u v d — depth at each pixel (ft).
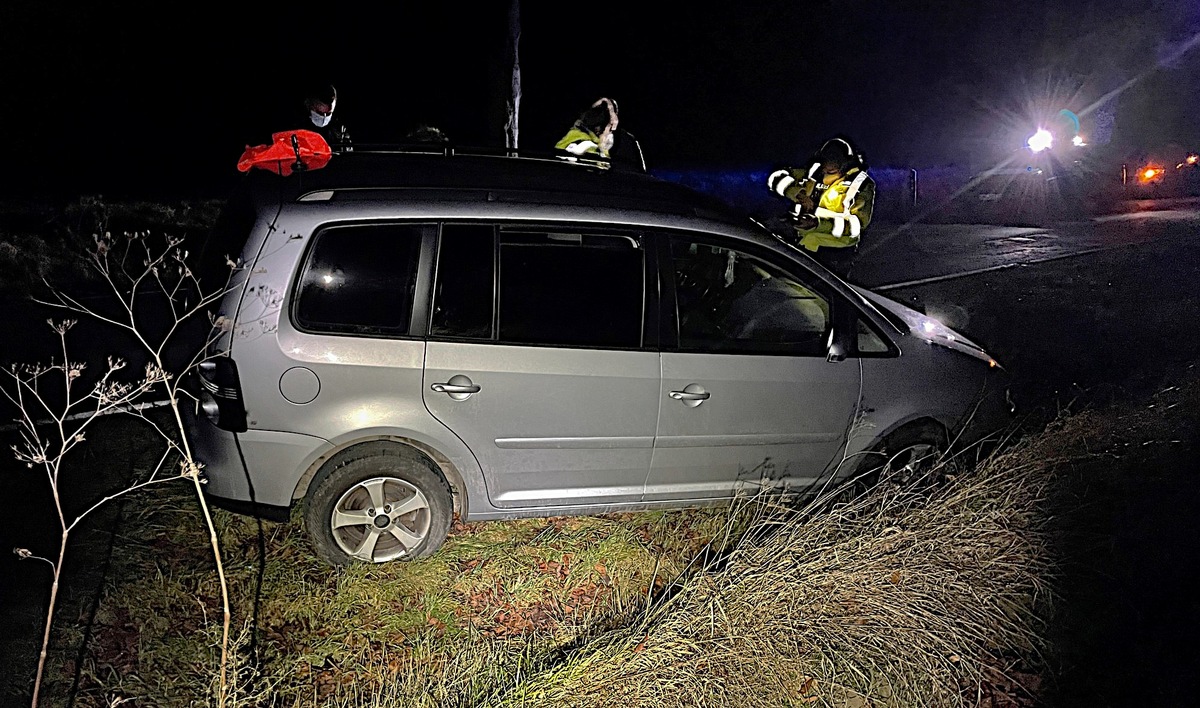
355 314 13.39
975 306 32.53
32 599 13.15
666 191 15.83
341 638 12.48
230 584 13.53
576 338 14.16
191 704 11.20
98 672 11.73
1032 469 15.34
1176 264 41.16
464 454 13.94
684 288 15.10
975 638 12.76
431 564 14.15
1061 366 24.97
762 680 11.50
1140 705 12.04
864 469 16.29
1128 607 13.74
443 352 13.57
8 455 17.57
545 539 15.11
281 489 13.52
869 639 12.19
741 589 12.35
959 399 16.67
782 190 23.47
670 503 15.38
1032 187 72.02
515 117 45.39
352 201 13.50
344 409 13.33
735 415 15.05
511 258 13.97
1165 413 18.83
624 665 11.14
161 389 21.16
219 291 13.28
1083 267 40.98
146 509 15.49
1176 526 15.31
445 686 11.34
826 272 15.69
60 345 24.75
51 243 35.70
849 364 15.70
